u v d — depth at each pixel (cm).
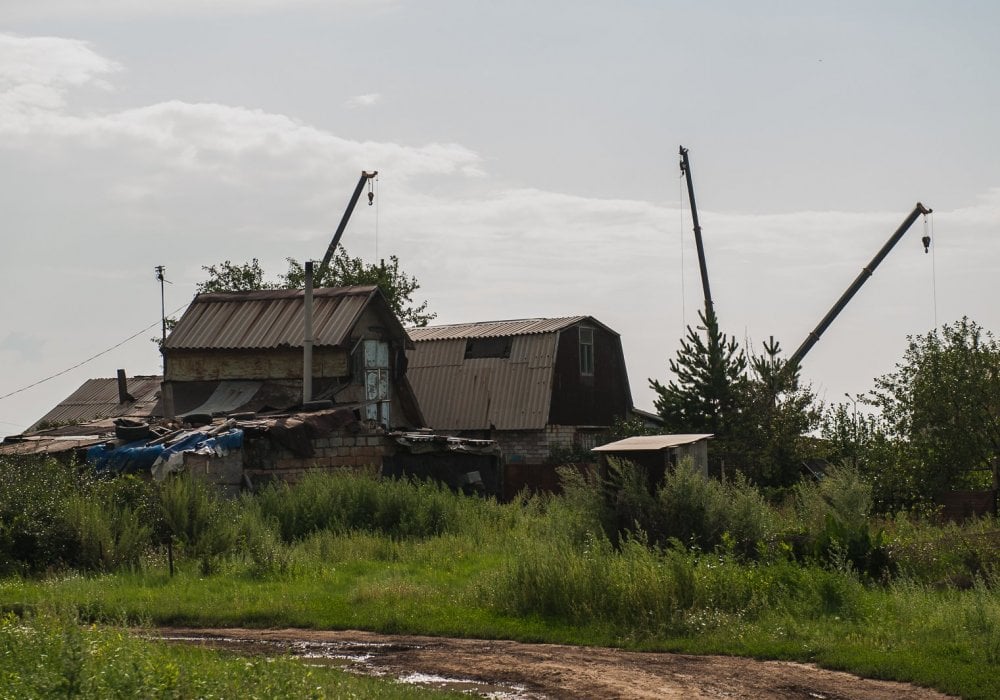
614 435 4853
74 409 5575
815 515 2088
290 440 3088
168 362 4125
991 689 1123
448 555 2216
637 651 1378
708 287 5300
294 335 4000
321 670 1188
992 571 1716
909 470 3130
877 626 1413
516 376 4959
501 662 1314
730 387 3947
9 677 1023
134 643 1180
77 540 2125
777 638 1390
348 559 2172
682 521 1878
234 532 2212
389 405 4312
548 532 2102
